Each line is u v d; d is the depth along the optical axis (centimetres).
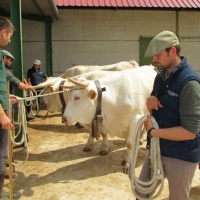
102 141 514
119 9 1041
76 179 383
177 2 1066
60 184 368
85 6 996
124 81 408
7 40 265
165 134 195
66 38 1069
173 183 212
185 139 190
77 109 382
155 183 213
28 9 912
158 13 1084
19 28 495
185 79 191
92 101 388
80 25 1066
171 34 197
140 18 1080
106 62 1090
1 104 260
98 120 393
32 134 607
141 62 1097
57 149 507
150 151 212
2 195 324
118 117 409
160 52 195
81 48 1077
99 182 373
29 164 438
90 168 420
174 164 207
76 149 505
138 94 409
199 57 1127
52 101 529
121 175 395
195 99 185
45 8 907
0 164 272
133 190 221
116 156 468
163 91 207
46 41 1062
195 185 359
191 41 1116
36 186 363
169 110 204
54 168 421
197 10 1068
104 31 1075
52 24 1059
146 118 214
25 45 1063
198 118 184
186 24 1102
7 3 861
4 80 264
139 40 1090
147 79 432
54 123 707
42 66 1078
